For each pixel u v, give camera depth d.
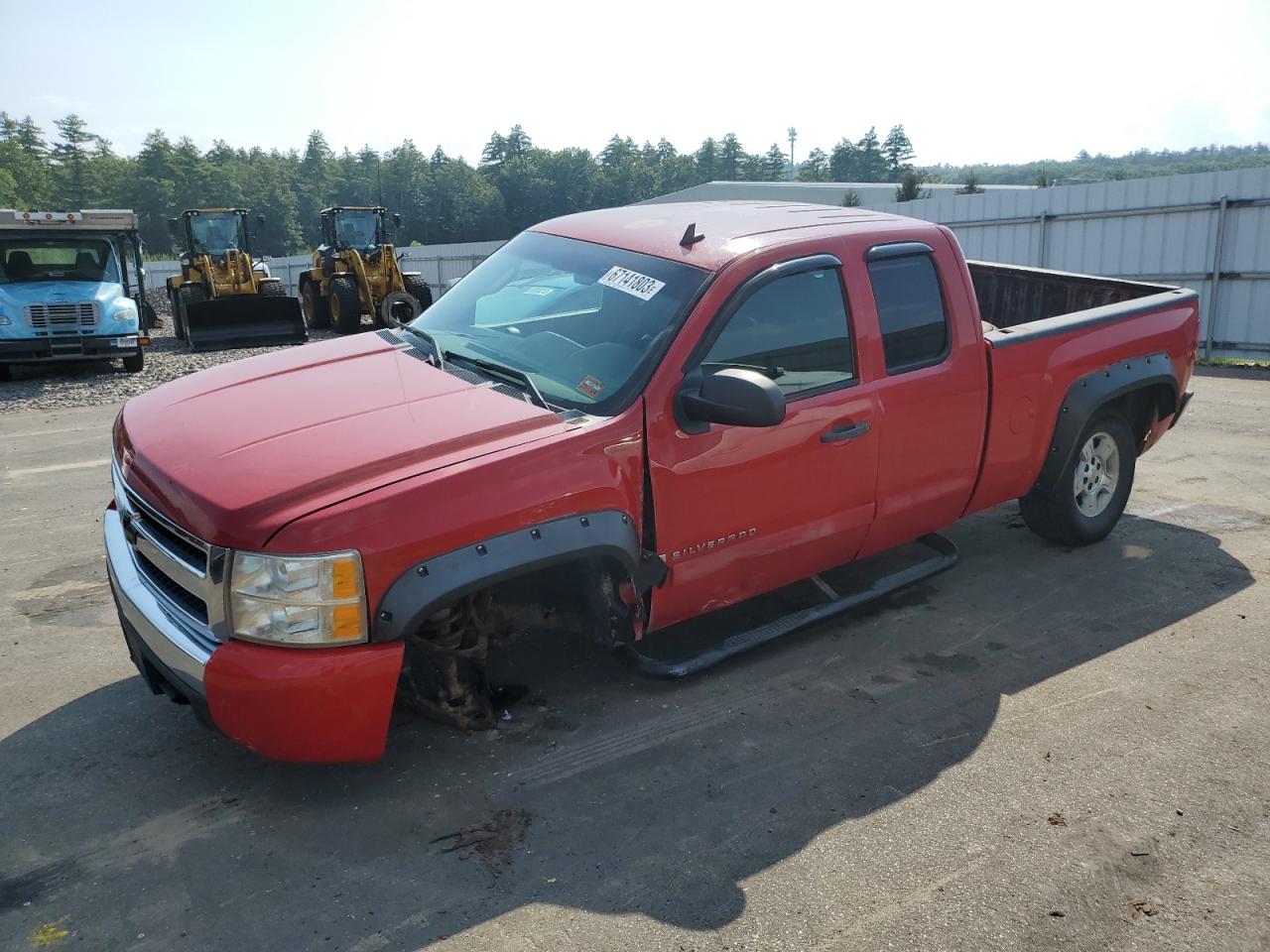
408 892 2.66
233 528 2.69
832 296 3.82
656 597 3.48
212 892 2.66
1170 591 4.77
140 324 14.96
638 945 2.46
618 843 2.88
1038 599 4.69
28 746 3.38
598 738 3.45
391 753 3.35
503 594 3.33
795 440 3.66
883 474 4.03
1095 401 4.81
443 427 3.07
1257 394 10.76
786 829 2.94
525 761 3.30
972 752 3.38
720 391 3.18
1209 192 14.12
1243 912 2.60
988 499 4.66
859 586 4.70
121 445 3.47
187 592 2.98
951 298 4.23
